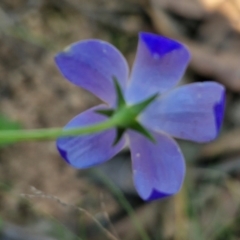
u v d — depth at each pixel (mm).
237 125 276
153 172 161
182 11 311
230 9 309
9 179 249
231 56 296
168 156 161
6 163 251
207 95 159
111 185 246
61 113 268
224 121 277
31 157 255
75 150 160
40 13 292
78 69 160
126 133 162
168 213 248
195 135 160
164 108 161
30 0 293
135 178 161
